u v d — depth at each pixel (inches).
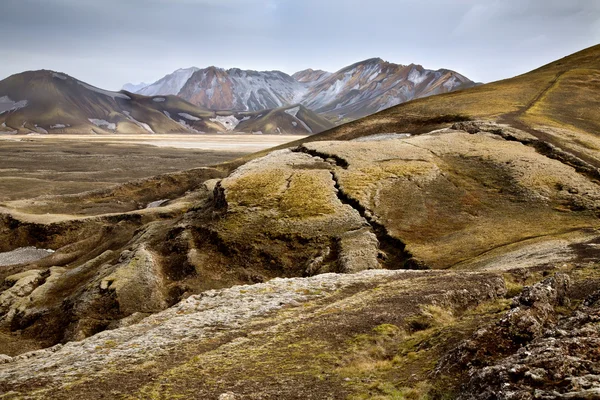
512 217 2476.6
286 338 1017.5
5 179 6378.0
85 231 3937.0
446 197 2807.6
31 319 2428.6
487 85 6250.0
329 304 1293.1
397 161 3346.5
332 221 2608.3
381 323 1019.9
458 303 1150.3
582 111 4549.7
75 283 2746.1
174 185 5580.7
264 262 2420.0
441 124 4626.0
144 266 2455.7
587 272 1261.1
